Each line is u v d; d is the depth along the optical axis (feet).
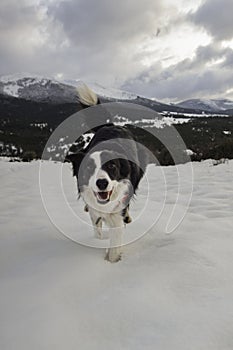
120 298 7.28
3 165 36.91
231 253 9.53
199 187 21.01
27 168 32.22
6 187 22.59
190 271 8.43
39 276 8.23
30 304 6.94
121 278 8.37
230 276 8.19
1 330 6.09
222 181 22.76
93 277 8.34
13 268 9.09
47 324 6.21
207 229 11.69
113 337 6.06
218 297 7.22
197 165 32.60
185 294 7.43
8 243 10.96
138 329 6.24
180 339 5.84
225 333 5.97
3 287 7.73
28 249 10.50
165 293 7.48
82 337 6.05
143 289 7.63
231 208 15.21
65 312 6.72
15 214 14.99
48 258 9.49
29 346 5.68
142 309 6.83
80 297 7.43
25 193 20.17
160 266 8.90
